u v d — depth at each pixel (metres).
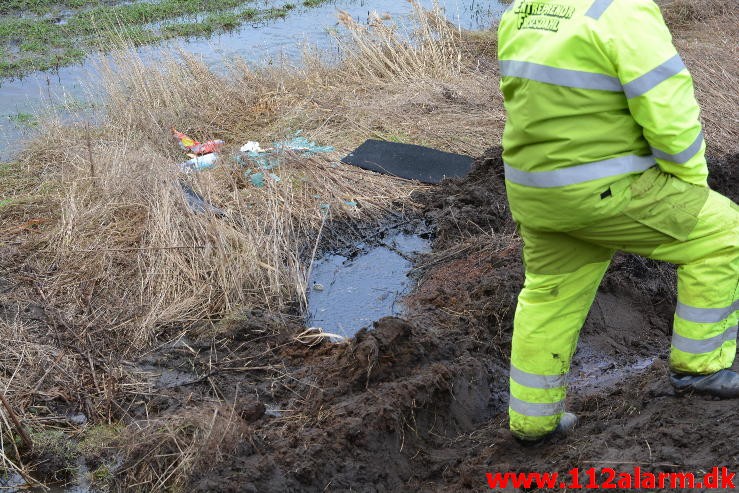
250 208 6.77
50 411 4.52
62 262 5.87
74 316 5.30
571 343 3.45
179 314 5.39
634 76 2.79
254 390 4.70
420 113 8.80
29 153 7.96
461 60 10.54
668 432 3.44
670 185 3.06
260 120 8.80
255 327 5.30
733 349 3.53
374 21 10.55
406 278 6.01
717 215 3.12
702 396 3.60
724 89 8.83
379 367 4.54
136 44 11.42
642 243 3.18
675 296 5.52
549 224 3.15
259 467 3.74
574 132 2.95
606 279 5.46
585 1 2.88
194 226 6.07
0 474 4.15
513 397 3.60
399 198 7.11
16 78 10.39
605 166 3.00
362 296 5.80
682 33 11.59
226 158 7.73
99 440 4.31
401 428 4.10
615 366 4.87
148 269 5.74
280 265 5.95
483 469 3.75
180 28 12.10
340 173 7.45
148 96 8.80
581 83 2.88
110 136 8.08
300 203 6.95
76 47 11.41
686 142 2.90
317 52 10.35
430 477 3.96
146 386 4.72
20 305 5.35
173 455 3.94
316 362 4.96
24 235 6.31
